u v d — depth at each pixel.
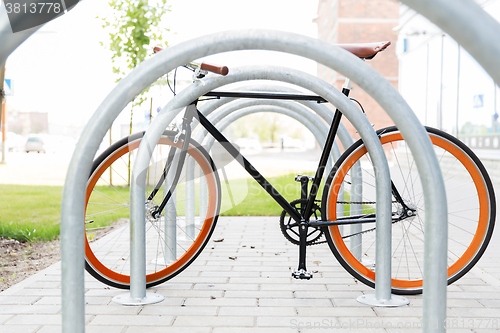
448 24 0.62
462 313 2.03
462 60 8.74
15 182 7.97
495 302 2.17
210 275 2.62
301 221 2.34
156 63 1.29
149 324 1.91
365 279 2.36
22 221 4.23
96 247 3.25
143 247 2.16
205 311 2.06
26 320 1.94
